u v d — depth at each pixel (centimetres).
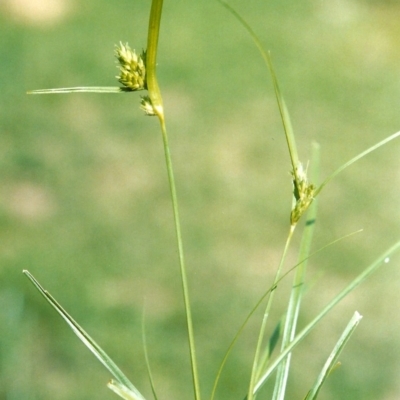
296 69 164
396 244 25
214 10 196
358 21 189
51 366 77
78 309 87
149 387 76
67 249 99
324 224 107
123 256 98
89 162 122
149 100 23
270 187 117
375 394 76
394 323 85
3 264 94
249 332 84
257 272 96
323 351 81
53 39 173
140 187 116
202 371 78
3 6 184
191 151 128
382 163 125
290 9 197
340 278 94
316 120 142
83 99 144
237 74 161
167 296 91
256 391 25
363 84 157
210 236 104
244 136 134
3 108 141
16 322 73
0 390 68
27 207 108
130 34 181
